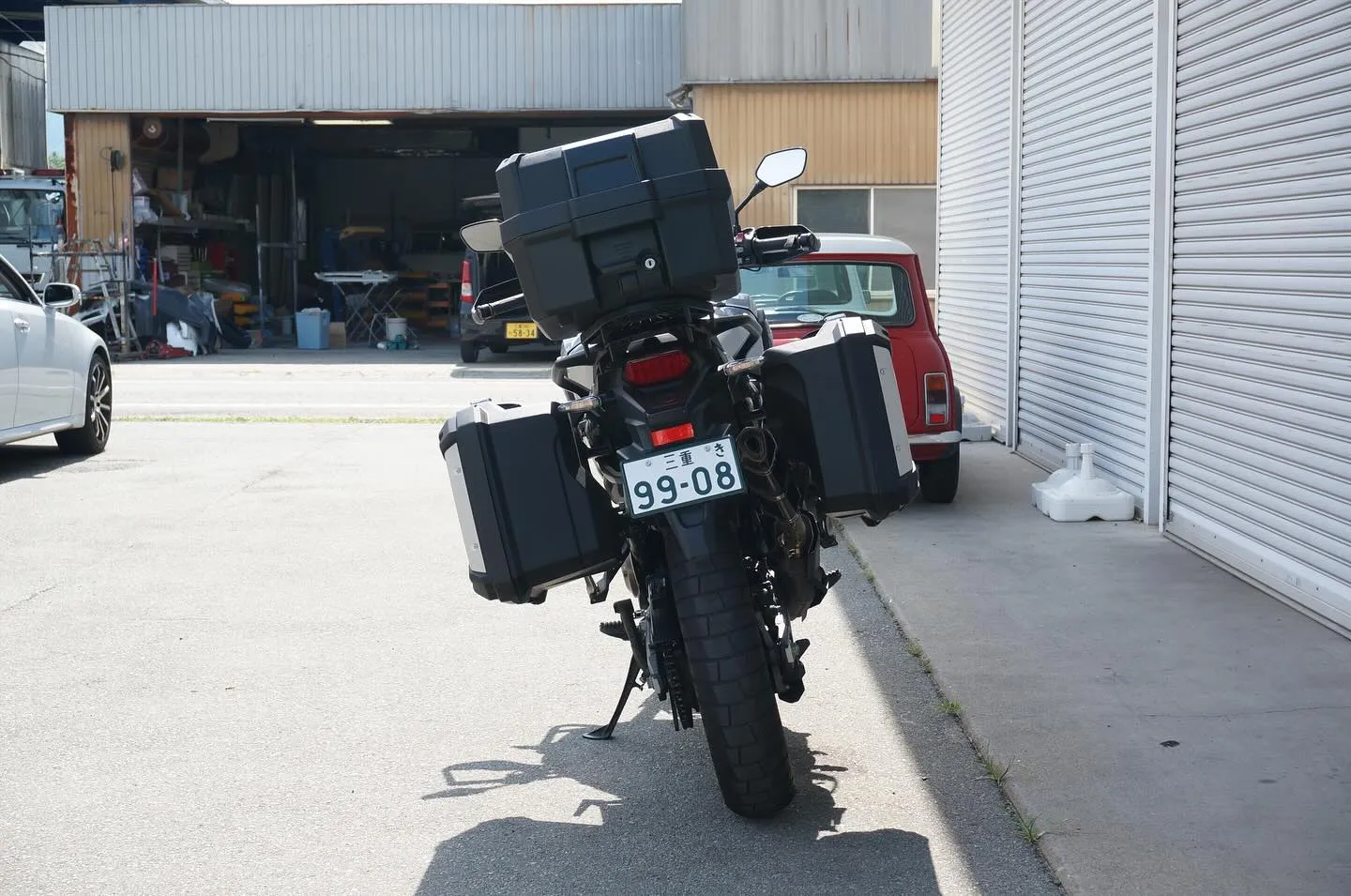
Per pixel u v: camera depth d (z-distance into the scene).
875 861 3.77
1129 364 8.52
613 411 4.05
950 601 6.45
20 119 33.94
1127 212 8.52
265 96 25.05
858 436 4.07
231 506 9.23
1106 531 8.02
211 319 25.17
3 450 11.88
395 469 10.83
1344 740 4.54
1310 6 5.92
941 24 14.62
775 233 5.08
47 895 3.63
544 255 3.95
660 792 4.32
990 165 12.36
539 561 4.03
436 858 3.86
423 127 30.89
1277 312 6.29
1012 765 4.39
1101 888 3.52
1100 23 9.06
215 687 5.40
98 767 4.55
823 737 4.77
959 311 13.77
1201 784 4.19
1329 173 5.77
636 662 4.55
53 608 6.59
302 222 33.97
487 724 4.97
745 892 3.60
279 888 3.67
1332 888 3.49
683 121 4.02
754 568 4.19
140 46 25.02
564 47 24.77
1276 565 6.38
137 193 25.95
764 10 20.66
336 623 6.34
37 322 10.58
